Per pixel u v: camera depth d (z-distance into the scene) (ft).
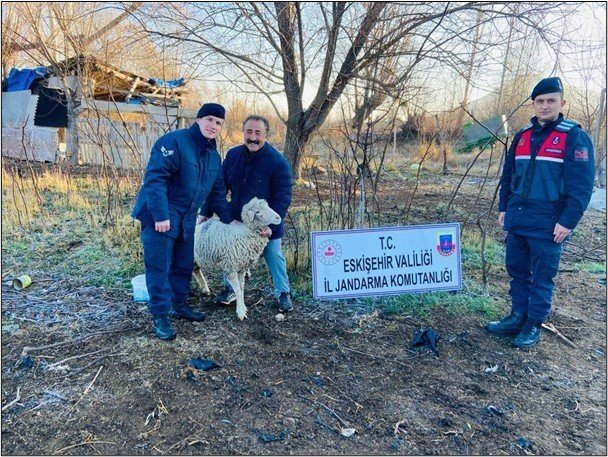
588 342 11.87
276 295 13.82
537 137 10.80
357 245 12.83
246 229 11.60
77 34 25.58
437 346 11.23
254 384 9.36
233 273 11.91
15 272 14.89
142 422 8.11
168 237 10.61
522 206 11.13
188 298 13.47
